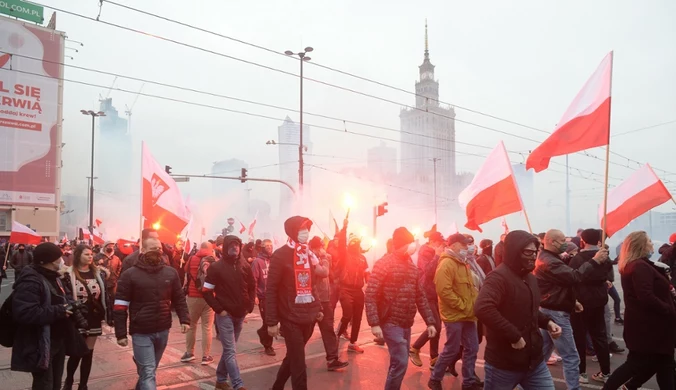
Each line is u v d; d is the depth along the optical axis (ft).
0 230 120.67
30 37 125.80
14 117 122.83
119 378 20.68
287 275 15.93
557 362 22.81
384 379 20.29
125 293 15.21
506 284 11.93
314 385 19.49
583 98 19.90
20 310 13.41
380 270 15.66
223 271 18.16
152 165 26.18
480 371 21.42
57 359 14.85
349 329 31.04
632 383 15.37
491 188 21.71
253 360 23.66
